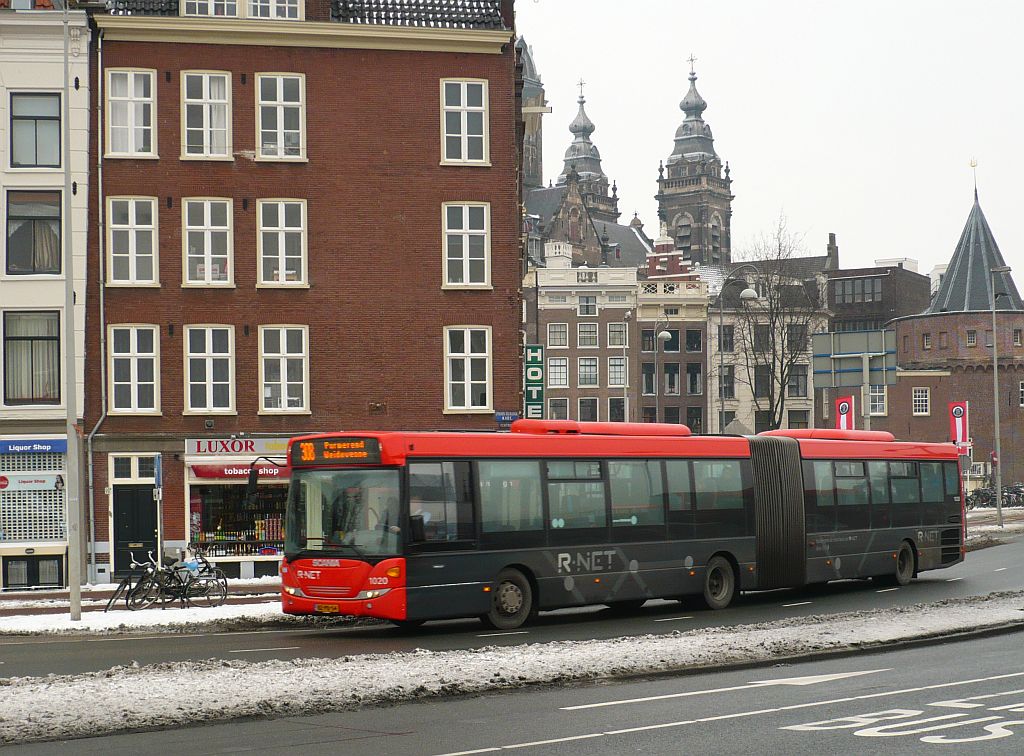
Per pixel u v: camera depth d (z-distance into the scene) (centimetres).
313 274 4050
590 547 2527
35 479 3847
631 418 9806
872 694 1493
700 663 1734
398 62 4109
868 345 4112
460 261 4134
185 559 3195
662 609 2831
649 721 1320
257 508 3991
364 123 4088
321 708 1402
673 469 2720
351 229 4072
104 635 2412
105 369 3919
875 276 13650
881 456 3291
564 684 1598
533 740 1217
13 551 3809
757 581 2873
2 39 3869
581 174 18762
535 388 4634
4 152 3872
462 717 1359
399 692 1470
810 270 14075
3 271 3856
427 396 4091
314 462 2348
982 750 1146
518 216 4538
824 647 1888
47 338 3881
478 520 2359
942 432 10894
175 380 3962
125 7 3984
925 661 1806
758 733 1243
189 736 1263
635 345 9850
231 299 4003
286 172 4044
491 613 2362
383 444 2283
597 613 2780
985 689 1523
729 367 10088
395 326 4084
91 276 3916
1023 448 10844
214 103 4022
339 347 4056
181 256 3984
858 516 3183
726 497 2828
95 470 3894
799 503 3011
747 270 8369
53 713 1316
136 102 3981
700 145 18825
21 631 2411
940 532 3466
